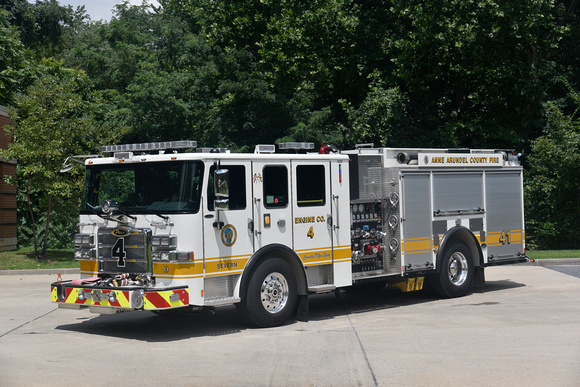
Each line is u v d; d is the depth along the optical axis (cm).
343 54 2755
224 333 962
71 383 682
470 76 2514
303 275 1038
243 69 2709
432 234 1243
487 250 1353
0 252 2219
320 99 2838
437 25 2362
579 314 1057
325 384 665
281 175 1029
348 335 924
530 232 2398
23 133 2056
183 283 902
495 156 1389
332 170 1100
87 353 835
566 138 2253
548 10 2375
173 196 930
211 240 930
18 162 2384
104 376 710
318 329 978
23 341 920
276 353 816
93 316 1142
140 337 944
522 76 2438
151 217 938
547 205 2378
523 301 1208
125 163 985
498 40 2441
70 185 2078
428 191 1241
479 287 1423
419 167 1224
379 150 1203
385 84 2639
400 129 2628
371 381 672
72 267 1900
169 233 921
